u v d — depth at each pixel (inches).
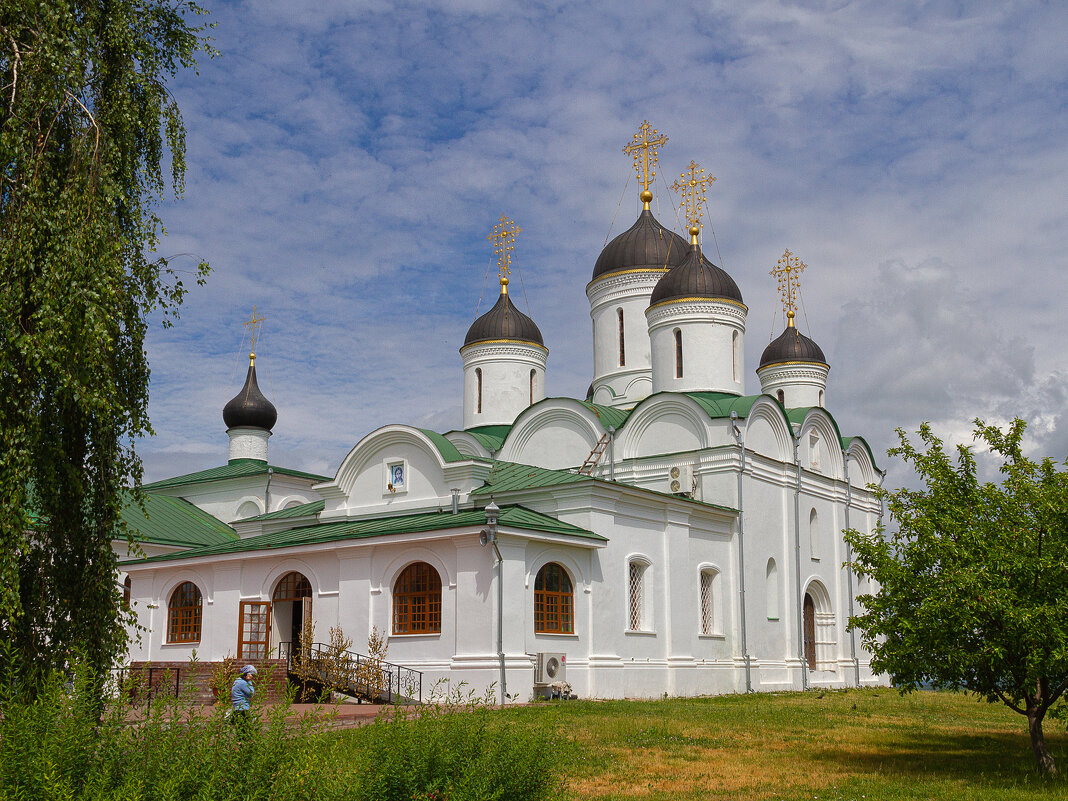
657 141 1934.1
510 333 1849.2
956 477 725.9
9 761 326.0
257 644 1270.9
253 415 2081.7
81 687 368.2
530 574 1115.9
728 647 1389.0
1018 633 649.6
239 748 367.2
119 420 600.4
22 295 527.8
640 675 1234.0
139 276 606.9
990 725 964.0
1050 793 589.9
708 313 1641.2
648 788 599.8
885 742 812.6
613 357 1815.9
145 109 624.1
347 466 1437.0
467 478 1317.7
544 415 1595.7
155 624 1391.5
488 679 1050.1
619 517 1248.8
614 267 1836.9
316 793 361.7
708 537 1387.8
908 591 697.6
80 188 556.1
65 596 579.5
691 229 1716.3
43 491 555.8
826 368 2085.4
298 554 1256.8
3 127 549.6
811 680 1572.3
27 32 568.7
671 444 1493.6
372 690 1084.5
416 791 402.0
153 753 352.2
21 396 532.7
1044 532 690.8
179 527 1737.2
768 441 1546.5
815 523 1642.5
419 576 1154.0
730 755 729.0
